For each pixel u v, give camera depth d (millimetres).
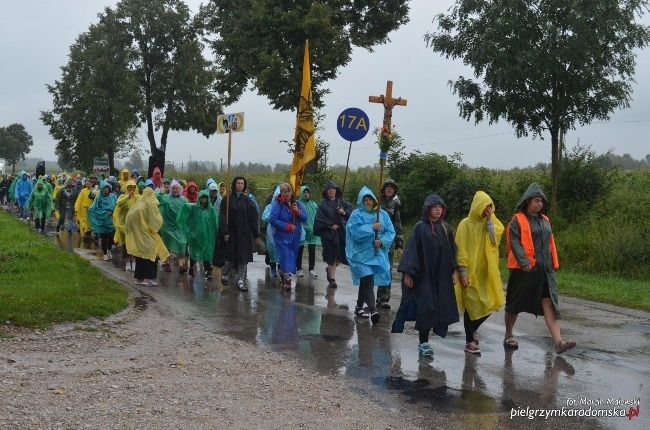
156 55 49000
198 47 48906
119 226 15438
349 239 10648
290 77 27516
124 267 16188
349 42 30156
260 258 19031
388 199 12180
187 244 15461
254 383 7223
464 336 9797
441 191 22875
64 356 7930
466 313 8820
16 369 7297
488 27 19328
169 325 9844
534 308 8906
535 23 18875
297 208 13461
